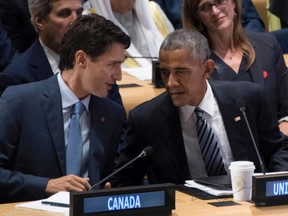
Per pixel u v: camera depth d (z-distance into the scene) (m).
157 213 7.16
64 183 8.31
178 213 7.32
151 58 12.89
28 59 10.38
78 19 8.79
